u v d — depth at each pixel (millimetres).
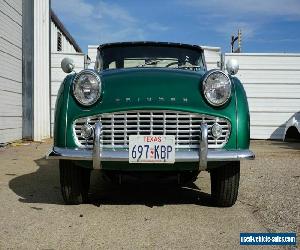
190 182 5449
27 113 10805
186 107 3633
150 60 4926
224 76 3699
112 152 3557
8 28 9773
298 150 9625
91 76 3676
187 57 5016
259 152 9094
